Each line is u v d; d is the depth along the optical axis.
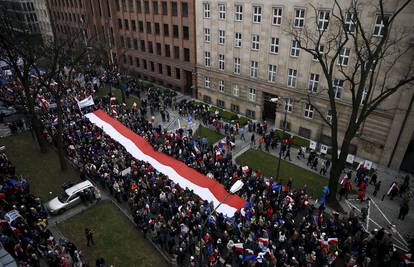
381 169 30.17
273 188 24.81
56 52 30.06
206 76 45.38
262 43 36.03
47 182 29.42
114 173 27.44
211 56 42.94
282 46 34.38
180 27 45.66
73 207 26.25
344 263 19.66
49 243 20.72
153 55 53.56
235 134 37.19
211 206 22.72
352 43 28.95
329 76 23.84
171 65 50.75
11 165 30.38
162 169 25.95
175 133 35.56
